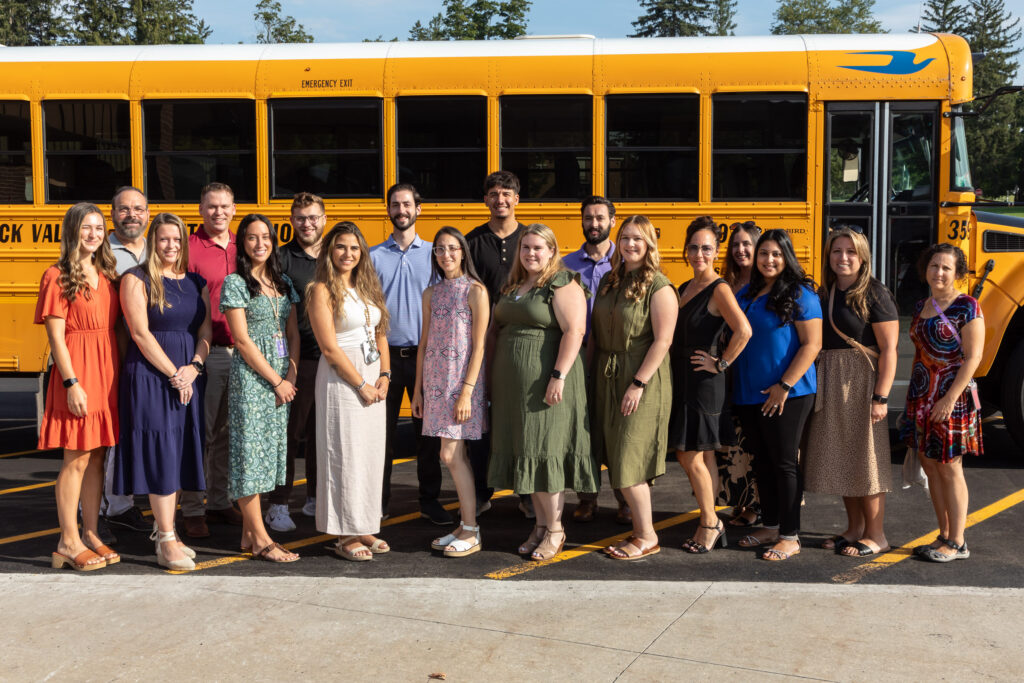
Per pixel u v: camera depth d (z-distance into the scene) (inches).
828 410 193.8
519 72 283.4
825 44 283.6
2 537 216.8
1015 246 281.4
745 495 215.8
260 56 291.3
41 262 292.8
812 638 149.5
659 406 190.7
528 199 285.4
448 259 193.3
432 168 286.8
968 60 279.4
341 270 189.5
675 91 280.4
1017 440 286.0
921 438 191.9
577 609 162.9
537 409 189.0
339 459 191.2
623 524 227.1
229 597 169.5
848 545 201.3
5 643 149.5
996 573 185.5
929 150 281.7
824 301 196.1
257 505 197.3
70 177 292.4
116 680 136.1
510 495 261.0
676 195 282.4
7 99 291.4
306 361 219.5
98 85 290.2
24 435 364.8
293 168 289.4
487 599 167.9
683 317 193.0
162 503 188.7
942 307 189.6
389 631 153.7
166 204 291.0
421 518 235.9
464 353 194.4
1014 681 134.0
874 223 281.3
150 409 186.1
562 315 186.7
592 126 282.4
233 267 218.8
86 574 185.6
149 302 185.6
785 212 280.7
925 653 143.4
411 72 286.0
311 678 136.6
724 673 137.3
